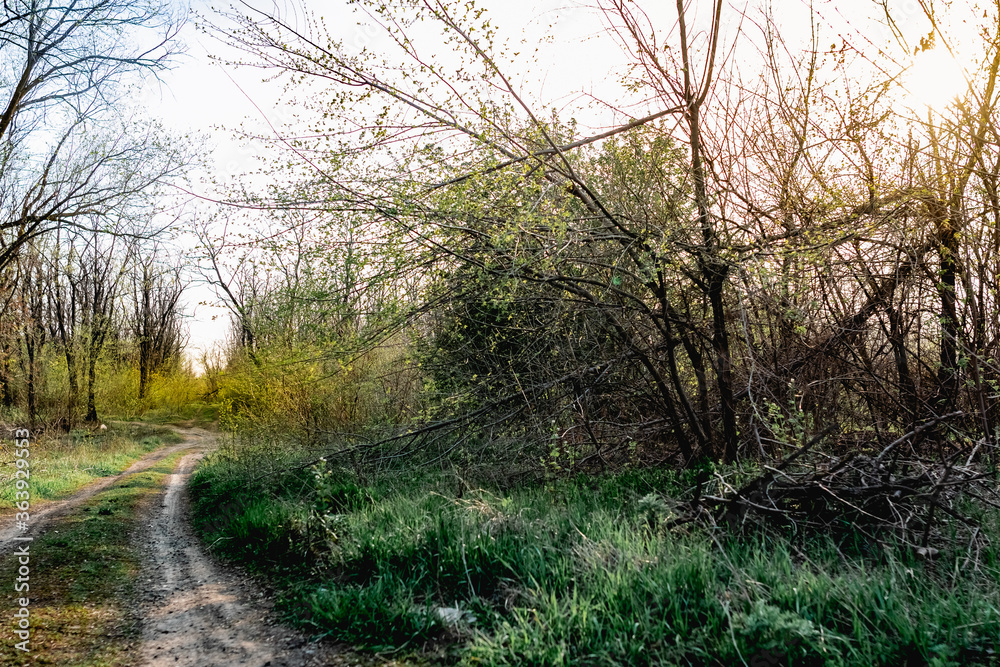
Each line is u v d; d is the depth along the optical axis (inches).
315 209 309.3
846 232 268.8
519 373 392.5
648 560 189.3
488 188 300.5
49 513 455.5
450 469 386.9
